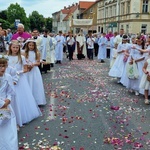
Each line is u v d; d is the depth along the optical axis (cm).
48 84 1016
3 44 977
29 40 682
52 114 644
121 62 1032
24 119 572
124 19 5000
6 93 418
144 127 567
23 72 579
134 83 860
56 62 1842
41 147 459
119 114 652
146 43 893
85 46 2120
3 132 400
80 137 509
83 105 728
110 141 488
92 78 1164
